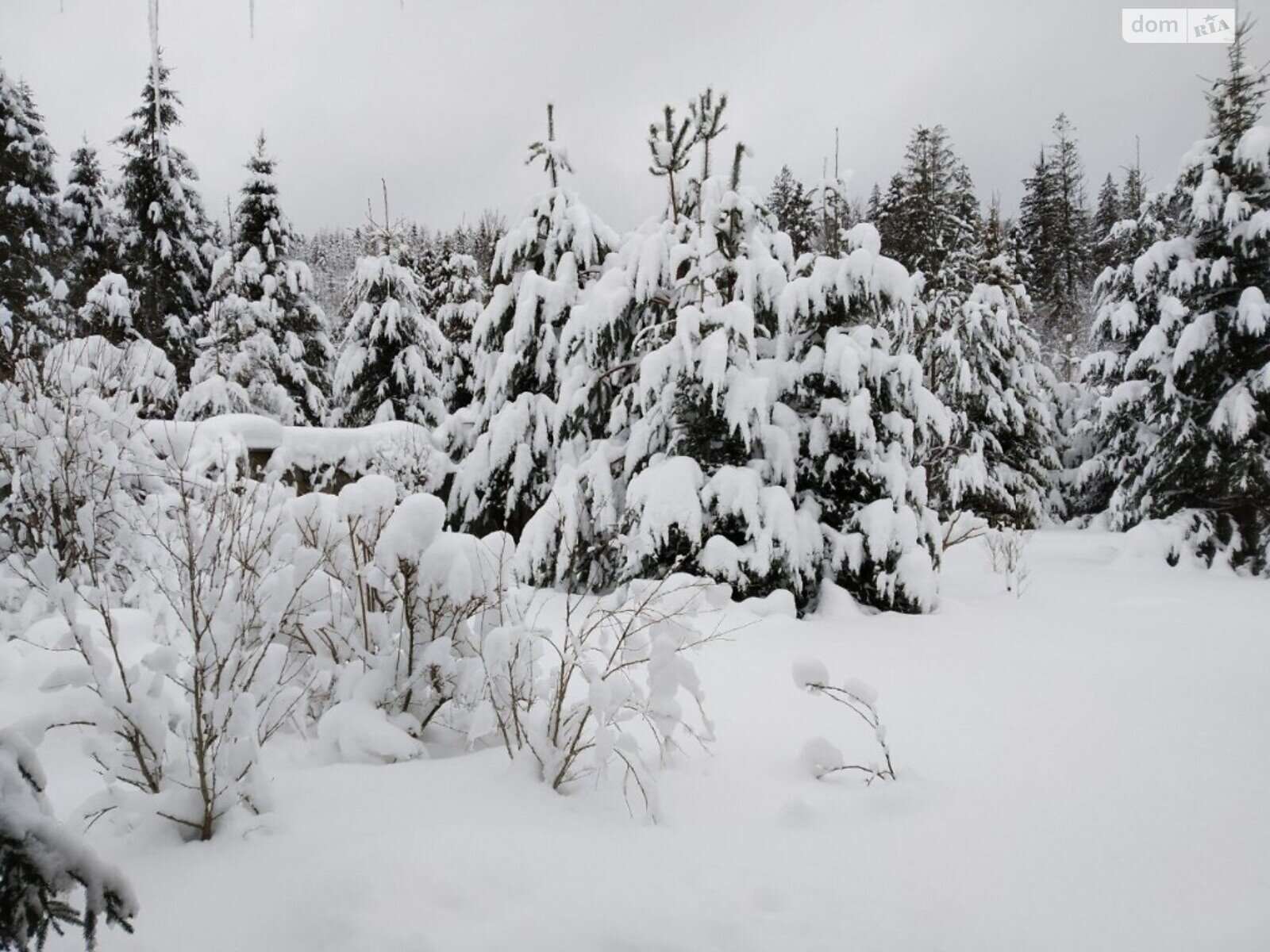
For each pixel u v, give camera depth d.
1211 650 5.94
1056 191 36.34
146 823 2.38
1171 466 13.09
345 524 3.81
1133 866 2.32
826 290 8.30
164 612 4.29
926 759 3.38
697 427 8.48
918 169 30.67
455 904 1.92
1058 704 4.32
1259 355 12.27
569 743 2.98
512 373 11.14
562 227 11.33
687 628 3.16
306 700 3.34
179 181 20.97
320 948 1.77
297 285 20.41
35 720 2.33
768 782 3.05
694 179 9.95
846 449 8.34
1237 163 12.66
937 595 7.96
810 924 1.95
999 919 2.02
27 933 1.32
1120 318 15.08
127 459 5.61
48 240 19.86
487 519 11.27
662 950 1.80
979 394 19.22
